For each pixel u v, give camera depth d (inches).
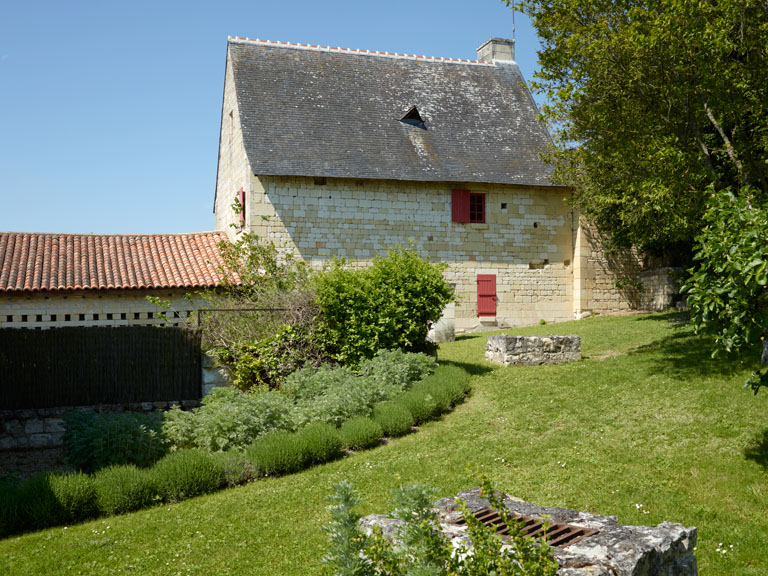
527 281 946.1
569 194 964.0
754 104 518.6
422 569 151.3
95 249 770.2
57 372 478.9
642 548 173.6
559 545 181.3
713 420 377.1
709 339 580.1
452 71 1050.7
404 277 585.6
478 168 916.6
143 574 247.3
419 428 446.3
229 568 250.8
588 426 399.9
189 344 513.3
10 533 298.2
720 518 273.1
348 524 168.7
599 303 969.5
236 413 410.0
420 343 602.5
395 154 893.2
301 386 487.5
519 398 478.0
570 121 677.9
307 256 844.0
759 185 591.2
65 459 394.0
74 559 262.8
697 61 516.4
